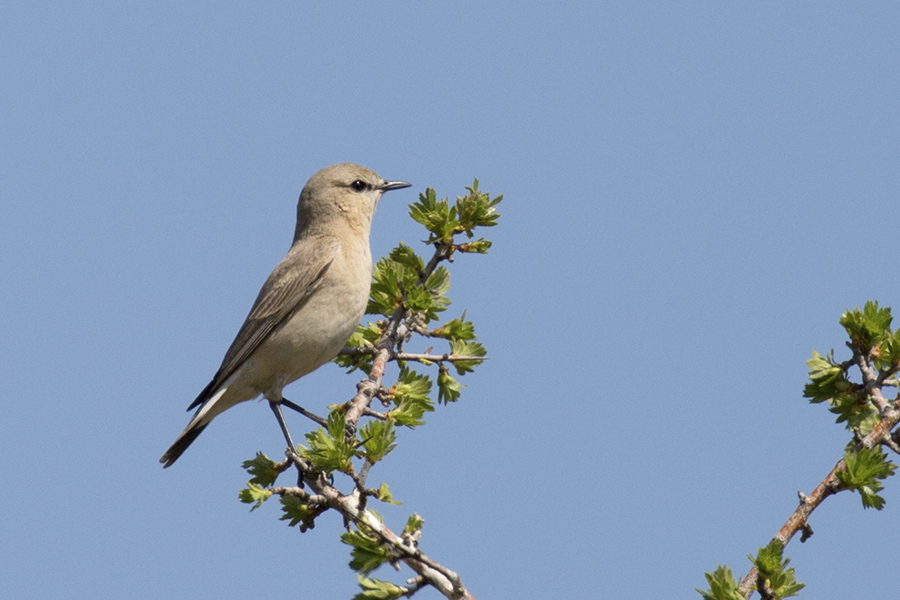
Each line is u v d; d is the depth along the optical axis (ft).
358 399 33.63
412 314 39.45
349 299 43.32
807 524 26.37
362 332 41.86
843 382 31.01
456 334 38.99
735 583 24.30
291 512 29.09
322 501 28.14
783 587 24.58
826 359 31.63
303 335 42.88
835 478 26.61
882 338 31.19
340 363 43.45
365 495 26.94
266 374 43.73
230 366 43.60
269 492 27.14
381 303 41.29
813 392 31.53
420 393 35.06
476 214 38.75
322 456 26.78
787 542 26.05
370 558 25.45
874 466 25.96
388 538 25.57
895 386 30.60
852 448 28.35
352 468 27.02
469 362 38.63
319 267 43.42
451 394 38.32
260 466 30.86
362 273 44.37
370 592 25.02
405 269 40.50
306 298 43.11
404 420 32.96
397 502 26.99
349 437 30.91
